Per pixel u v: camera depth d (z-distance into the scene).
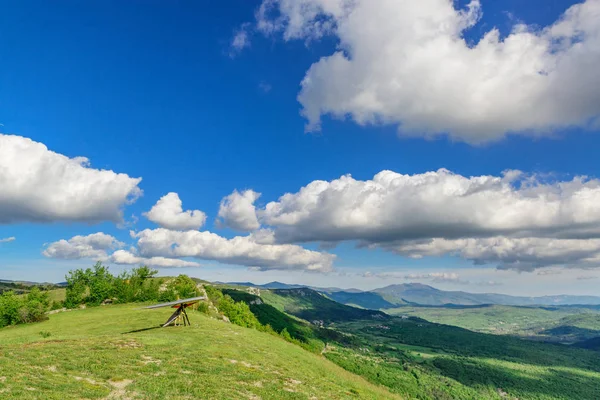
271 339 65.81
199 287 137.25
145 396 22.88
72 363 28.50
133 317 72.31
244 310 121.62
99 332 56.16
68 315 87.00
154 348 37.66
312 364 53.16
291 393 29.28
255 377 31.83
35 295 99.81
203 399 23.64
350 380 52.16
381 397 44.25
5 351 30.69
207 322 67.19
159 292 119.19
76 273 106.81
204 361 34.25
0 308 78.50
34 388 21.33
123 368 28.70
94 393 22.06
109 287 110.44
